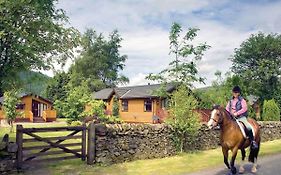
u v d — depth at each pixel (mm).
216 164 11961
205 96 21516
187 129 14258
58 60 11844
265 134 20812
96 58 62531
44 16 10188
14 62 10227
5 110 22906
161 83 18344
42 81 12703
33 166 10609
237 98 10883
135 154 12477
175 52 18047
